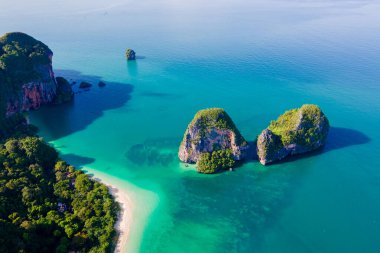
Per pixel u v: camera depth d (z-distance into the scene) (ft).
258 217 334.65
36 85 557.33
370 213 334.85
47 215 311.88
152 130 499.51
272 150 400.88
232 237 313.32
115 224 323.78
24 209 313.73
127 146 459.32
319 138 419.95
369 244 302.25
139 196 363.56
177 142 465.88
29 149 386.11
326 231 316.40
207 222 330.34
